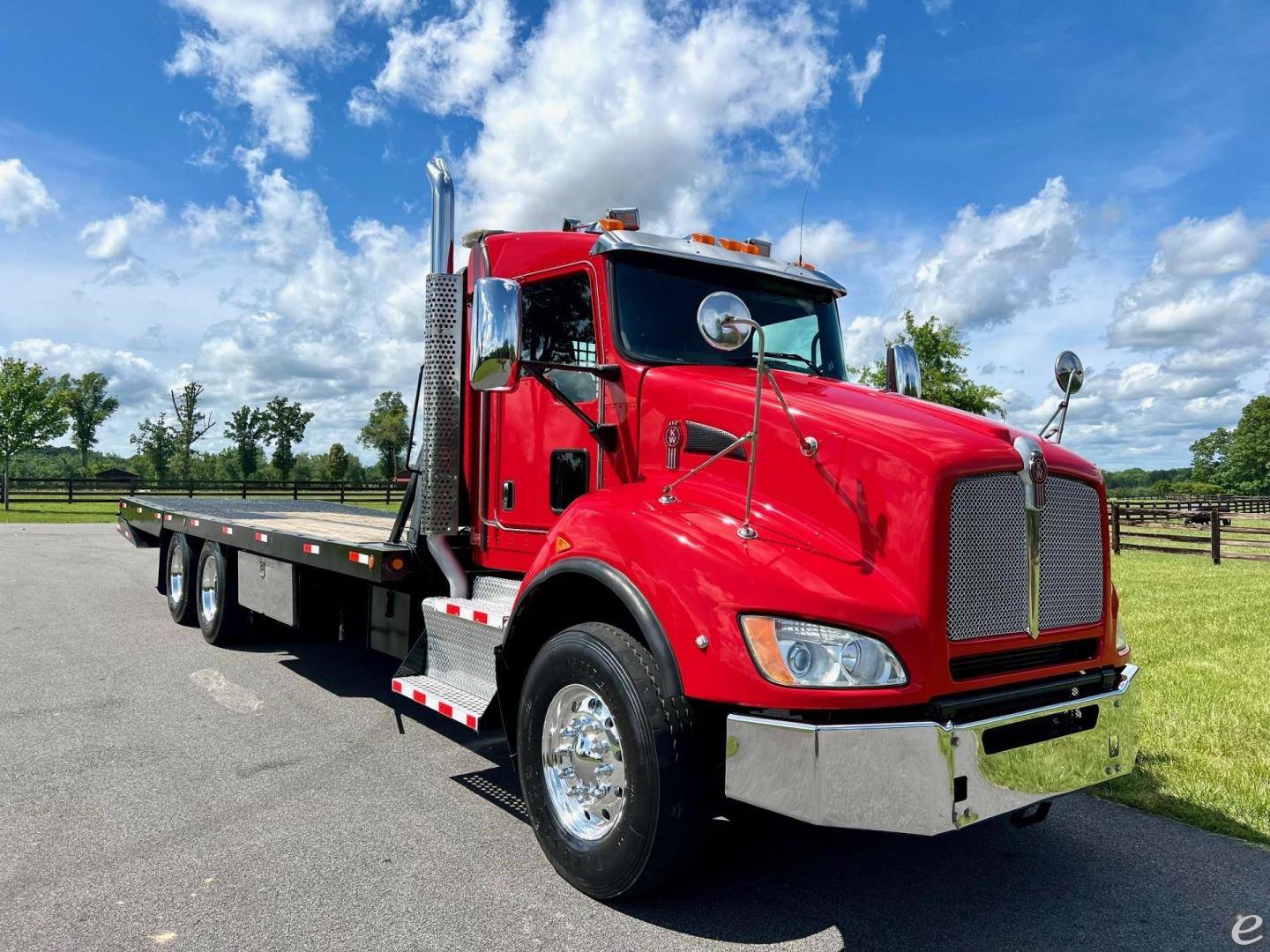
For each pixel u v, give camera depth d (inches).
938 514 114.5
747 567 115.4
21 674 257.3
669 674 117.6
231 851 141.7
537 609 146.5
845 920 124.4
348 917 121.4
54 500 1212.5
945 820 108.2
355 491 1440.7
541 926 120.2
